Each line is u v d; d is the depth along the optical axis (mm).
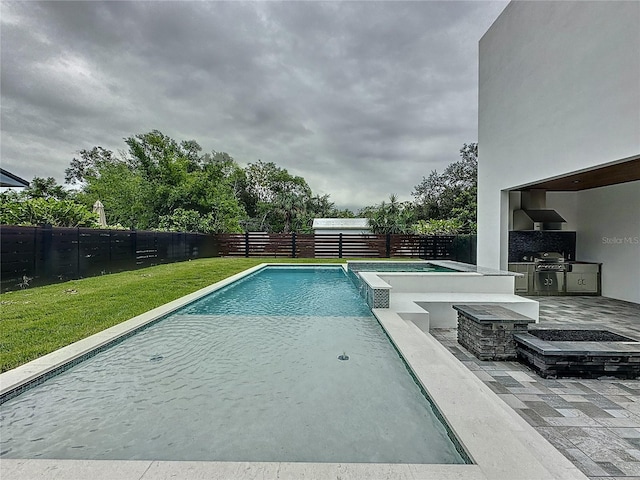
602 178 7930
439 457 2230
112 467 1988
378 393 3109
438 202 29047
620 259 8688
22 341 4180
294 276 11617
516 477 1860
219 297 7688
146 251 13227
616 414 3123
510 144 8641
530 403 3328
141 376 3480
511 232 10000
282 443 2400
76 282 9188
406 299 6375
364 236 18891
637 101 5129
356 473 1913
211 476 1903
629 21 5254
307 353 4094
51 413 2803
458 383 3004
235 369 3648
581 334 4418
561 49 6777
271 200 37250
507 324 4445
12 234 7812
